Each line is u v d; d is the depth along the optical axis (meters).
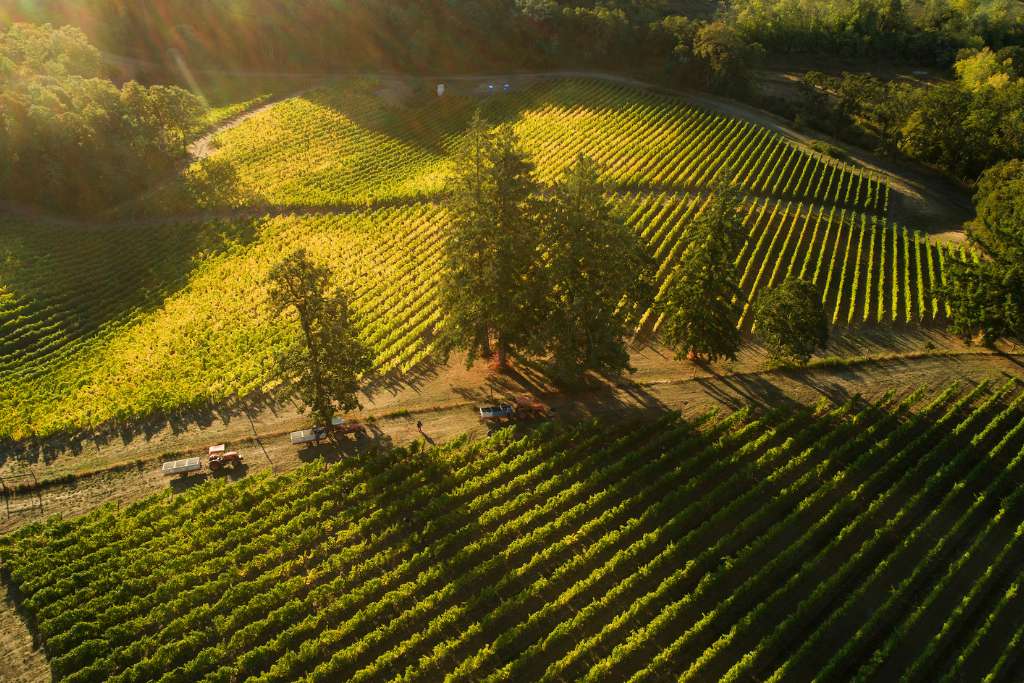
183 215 85.44
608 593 38.91
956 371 59.53
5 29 120.62
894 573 42.12
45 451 49.47
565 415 52.88
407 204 88.06
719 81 120.81
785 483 47.41
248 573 39.97
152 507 43.31
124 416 51.97
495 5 130.12
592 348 50.16
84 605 37.34
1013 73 132.00
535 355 57.53
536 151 98.06
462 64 131.38
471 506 43.81
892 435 50.84
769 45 148.38
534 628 37.84
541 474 46.78
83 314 67.94
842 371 59.22
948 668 37.56
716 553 42.25
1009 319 55.97
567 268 48.75
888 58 155.00
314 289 44.97
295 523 42.28
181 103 93.25
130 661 35.44
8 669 35.03
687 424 51.38
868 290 70.81
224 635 36.88
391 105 117.56
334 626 37.53
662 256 73.94
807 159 100.50
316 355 46.50
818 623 39.38
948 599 40.88
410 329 63.72
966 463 49.53
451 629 37.53
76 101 86.38
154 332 63.88
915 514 45.91
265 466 47.59
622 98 117.00
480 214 49.22
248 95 119.25
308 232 81.50
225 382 55.97
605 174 90.69
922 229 87.56
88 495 45.59
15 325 65.00
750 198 88.62
